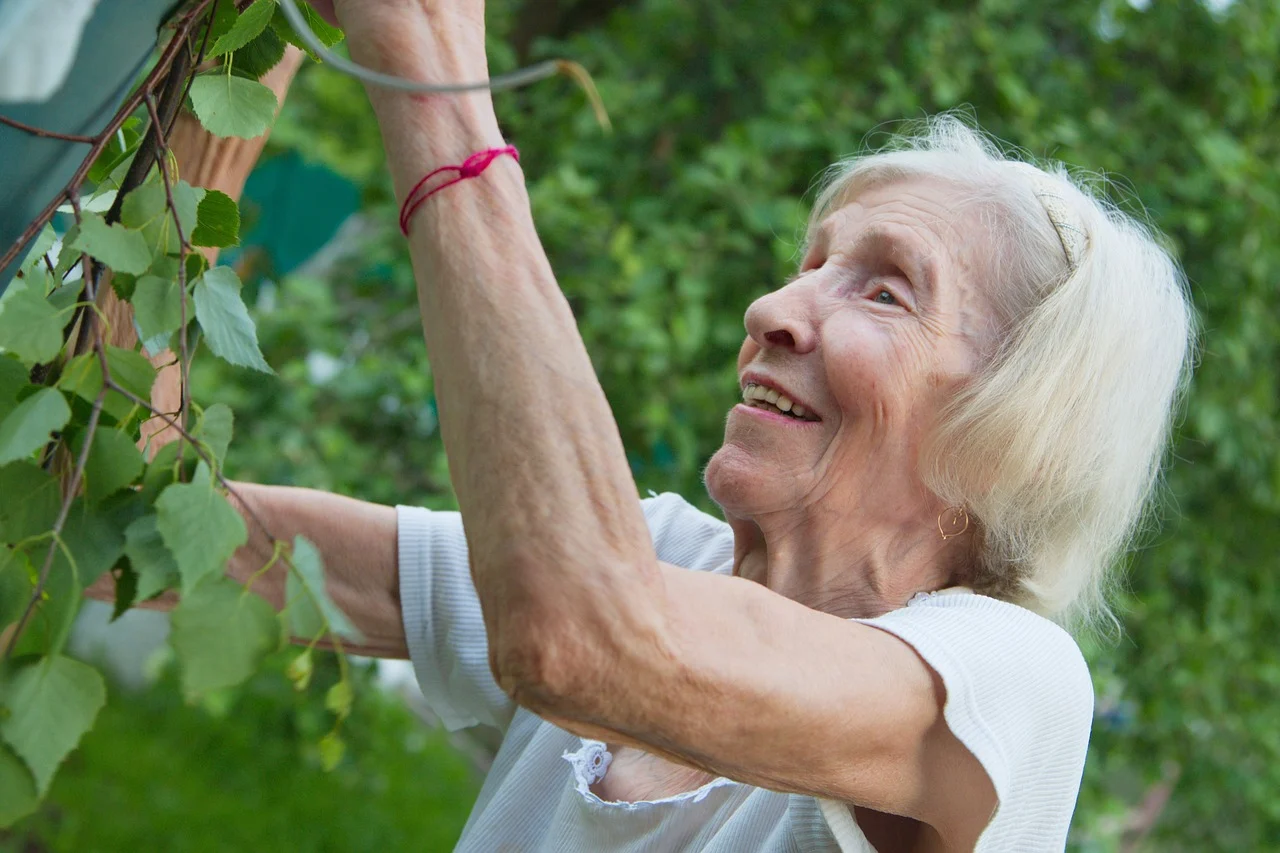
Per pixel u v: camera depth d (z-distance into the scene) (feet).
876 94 12.37
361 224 13.99
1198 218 11.95
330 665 11.75
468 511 2.99
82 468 2.64
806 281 4.59
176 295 2.95
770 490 4.44
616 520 2.97
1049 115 12.23
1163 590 12.39
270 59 3.48
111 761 18.03
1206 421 11.95
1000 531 4.41
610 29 13.41
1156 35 12.78
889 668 3.55
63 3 2.92
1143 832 14.51
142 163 3.16
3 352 2.86
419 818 19.56
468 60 3.19
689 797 4.31
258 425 11.20
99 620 17.95
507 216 3.08
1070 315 4.35
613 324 11.02
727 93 12.45
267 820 17.94
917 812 3.74
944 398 4.36
